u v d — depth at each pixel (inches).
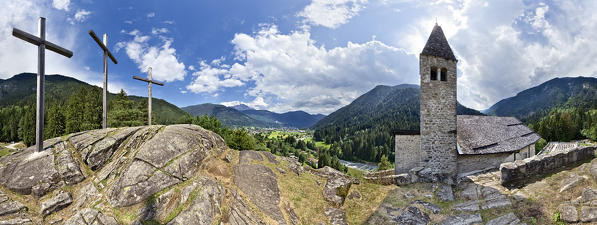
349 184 737.6
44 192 430.9
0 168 460.4
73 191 455.5
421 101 802.2
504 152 900.6
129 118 1497.3
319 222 547.5
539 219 470.0
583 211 437.1
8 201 401.7
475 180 746.8
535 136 1140.5
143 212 424.5
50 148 516.4
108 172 498.0
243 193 550.6
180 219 401.1
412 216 581.6
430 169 785.6
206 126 1833.2
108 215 410.0
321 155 3905.0
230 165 666.2
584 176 542.3
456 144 818.8
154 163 511.2
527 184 612.1
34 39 473.1
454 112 819.4
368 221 585.0
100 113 1872.5
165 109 6210.6
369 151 5032.0
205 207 431.5
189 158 565.0
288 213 539.5
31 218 391.2
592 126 2859.3
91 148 537.0
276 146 5374.0
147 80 832.9
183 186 492.7
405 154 858.8
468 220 527.2
